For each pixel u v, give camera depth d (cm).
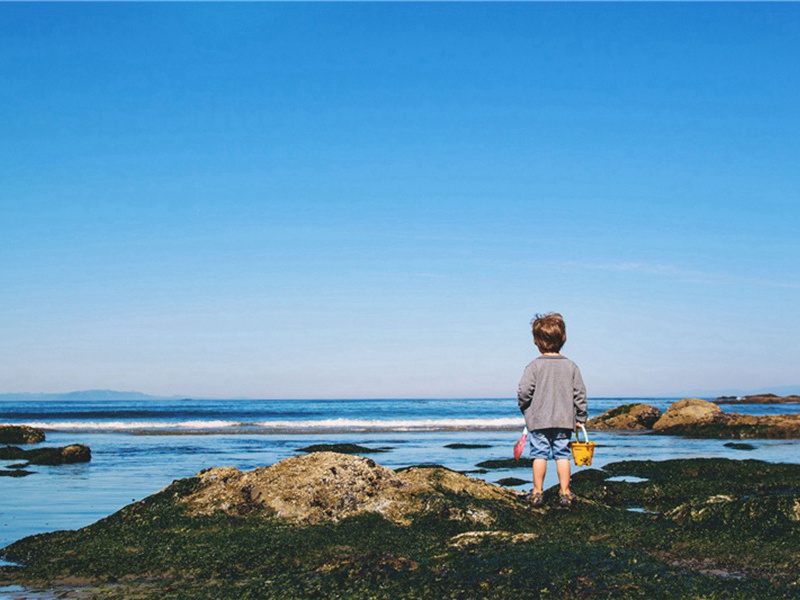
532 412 743
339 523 647
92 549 589
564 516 686
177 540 601
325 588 420
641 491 955
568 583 411
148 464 1535
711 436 2558
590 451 716
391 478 731
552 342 761
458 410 6525
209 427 3167
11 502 988
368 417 5003
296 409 7100
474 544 516
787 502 608
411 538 601
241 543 580
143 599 444
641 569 438
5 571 539
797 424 2491
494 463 1444
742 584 423
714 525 612
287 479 728
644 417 3244
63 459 1555
